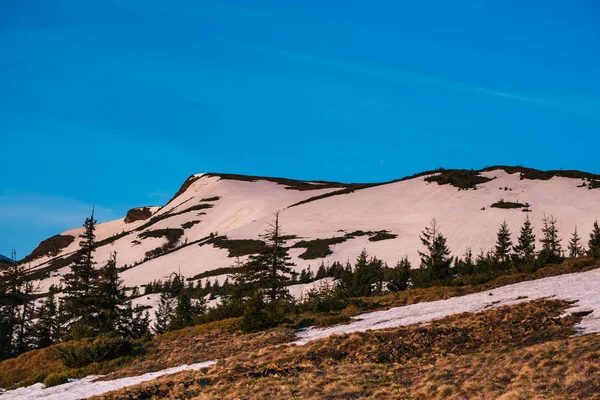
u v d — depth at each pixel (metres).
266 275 87.31
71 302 83.06
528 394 20.83
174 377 34.56
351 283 82.69
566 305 36.97
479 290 55.41
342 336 37.56
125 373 43.06
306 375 29.91
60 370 48.94
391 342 34.88
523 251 127.12
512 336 32.12
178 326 75.50
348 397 24.94
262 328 50.25
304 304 57.94
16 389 45.47
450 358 29.58
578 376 21.23
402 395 24.17
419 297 55.75
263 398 26.61
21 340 84.50
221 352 44.25
